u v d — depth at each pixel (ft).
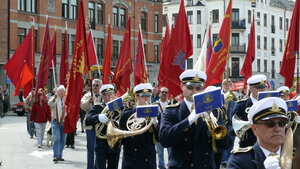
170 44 40.22
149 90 24.06
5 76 117.60
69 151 46.80
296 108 22.39
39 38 124.88
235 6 203.92
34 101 50.14
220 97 15.76
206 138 17.65
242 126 19.13
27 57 57.06
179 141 17.83
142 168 22.36
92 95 37.06
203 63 46.37
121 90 44.96
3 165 38.55
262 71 217.15
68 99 36.19
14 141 55.62
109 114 27.37
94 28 140.05
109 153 28.60
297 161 9.48
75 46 37.50
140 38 47.57
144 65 47.37
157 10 162.09
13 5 118.93
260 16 214.48
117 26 148.66
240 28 203.10
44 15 126.00
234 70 206.08
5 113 109.40
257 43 212.84
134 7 152.76
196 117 16.53
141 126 22.71
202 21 211.00
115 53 147.95
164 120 18.15
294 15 36.76
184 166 17.71
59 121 40.32
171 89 39.63
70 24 134.00
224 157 36.42
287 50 36.83
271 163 10.29
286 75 36.91
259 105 11.79
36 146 51.11
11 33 118.52
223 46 35.27
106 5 144.15
